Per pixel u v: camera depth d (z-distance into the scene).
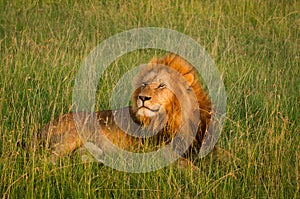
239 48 15.30
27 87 12.07
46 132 9.97
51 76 12.59
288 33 16.97
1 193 8.49
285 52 15.28
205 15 18.19
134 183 8.94
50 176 8.75
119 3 19.11
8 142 9.55
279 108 11.44
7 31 17.27
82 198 8.48
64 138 9.85
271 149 9.27
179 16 17.53
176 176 8.96
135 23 17.61
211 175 9.21
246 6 18.66
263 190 8.73
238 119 10.74
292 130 10.48
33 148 9.31
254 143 9.72
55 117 10.98
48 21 18.05
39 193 8.58
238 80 12.14
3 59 13.41
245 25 17.77
